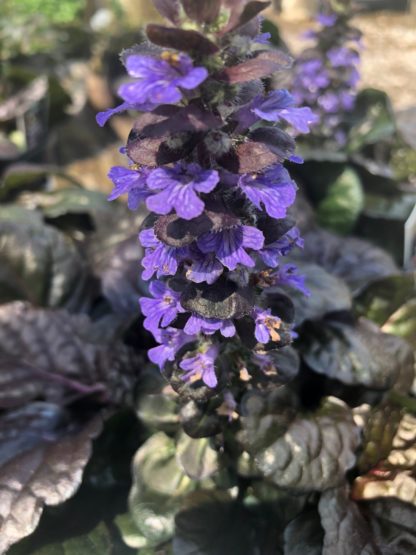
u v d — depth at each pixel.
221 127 0.08
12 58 0.34
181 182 0.08
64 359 0.14
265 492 0.13
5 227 0.16
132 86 0.07
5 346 0.14
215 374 0.10
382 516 0.12
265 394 0.12
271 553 0.12
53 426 0.14
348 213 0.22
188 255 0.09
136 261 0.16
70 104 0.27
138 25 0.42
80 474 0.12
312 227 0.19
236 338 0.11
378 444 0.13
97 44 0.37
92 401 0.15
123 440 0.15
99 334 0.15
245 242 0.09
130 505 0.13
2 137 0.27
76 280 0.16
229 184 0.09
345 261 0.18
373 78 0.46
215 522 0.13
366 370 0.13
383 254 0.18
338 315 0.14
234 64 0.08
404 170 0.26
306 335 0.14
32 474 0.12
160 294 0.10
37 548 0.13
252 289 0.10
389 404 0.14
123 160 0.27
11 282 0.16
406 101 0.41
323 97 0.22
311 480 0.12
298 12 0.68
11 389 0.14
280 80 0.22
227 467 0.13
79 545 0.13
